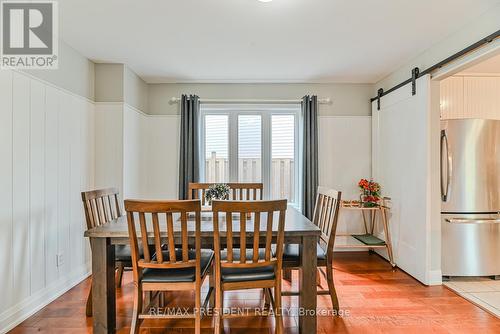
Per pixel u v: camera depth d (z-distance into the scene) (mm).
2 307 2043
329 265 2289
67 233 2768
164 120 4008
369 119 4043
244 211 1716
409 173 3119
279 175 4121
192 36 2607
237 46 2824
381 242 3521
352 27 2441
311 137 3877
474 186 2904
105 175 3256
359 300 2521
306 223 2141
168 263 1800
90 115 3174
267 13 2215
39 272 2396
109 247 1992
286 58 3137
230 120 4102
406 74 3281
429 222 2834
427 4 2092
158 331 2066
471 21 2332
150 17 2270
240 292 2689
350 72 3602
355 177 4035
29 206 2299
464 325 2131
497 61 2953
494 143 2926
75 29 2465
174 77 3768
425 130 2840
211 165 4117
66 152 2766
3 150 2057
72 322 2166
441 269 2938
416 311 2330
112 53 2986
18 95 2188
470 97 3320
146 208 1706
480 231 2920
